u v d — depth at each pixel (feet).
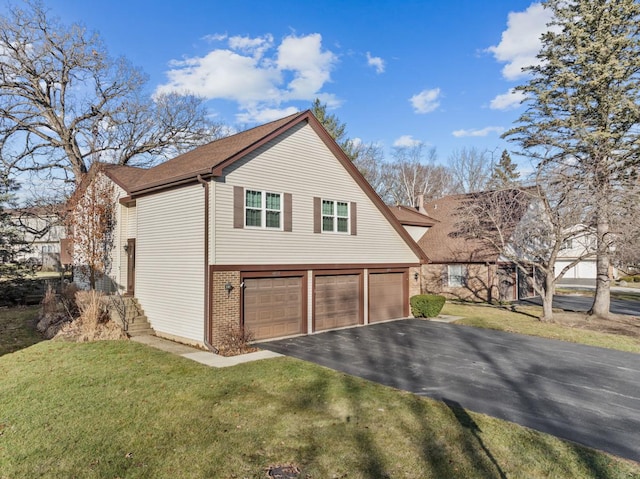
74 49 83.30
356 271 54.65
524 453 18.10
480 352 39.58
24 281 70.59
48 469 16.49
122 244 56.85
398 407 23.57
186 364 32.40
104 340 41.50
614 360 37.04
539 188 59.21
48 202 83.46
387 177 167.02
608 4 60.75
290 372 30.42
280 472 16.33
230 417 21.76
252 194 42.88
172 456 17.54
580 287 123.95
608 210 54.44
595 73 61.93
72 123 86.69
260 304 43.34
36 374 29.37
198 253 40.22
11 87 80.84
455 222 91.61
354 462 17.12
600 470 16.70
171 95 102.32
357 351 39.09
